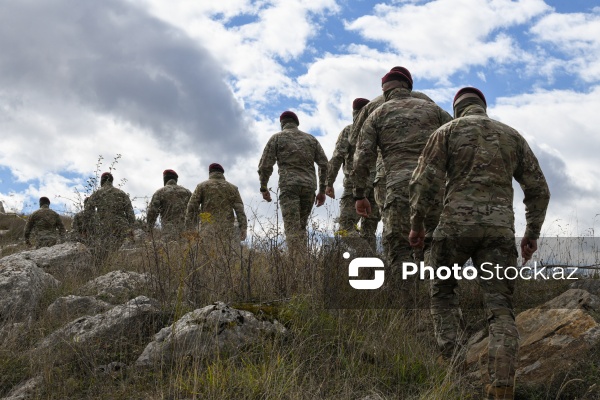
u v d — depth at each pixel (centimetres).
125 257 729
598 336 404
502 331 358
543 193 407
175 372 390
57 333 447
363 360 424
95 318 467
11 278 546
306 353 419
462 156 395
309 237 558
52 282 608
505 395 342
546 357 400
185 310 482
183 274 521
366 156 525
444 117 541
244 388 366
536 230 412
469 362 414
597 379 380
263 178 836
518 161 406
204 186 857
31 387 389
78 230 854
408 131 521
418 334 471
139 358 412
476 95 437
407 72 558
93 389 385
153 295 532
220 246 578
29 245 1095
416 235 416
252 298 511
